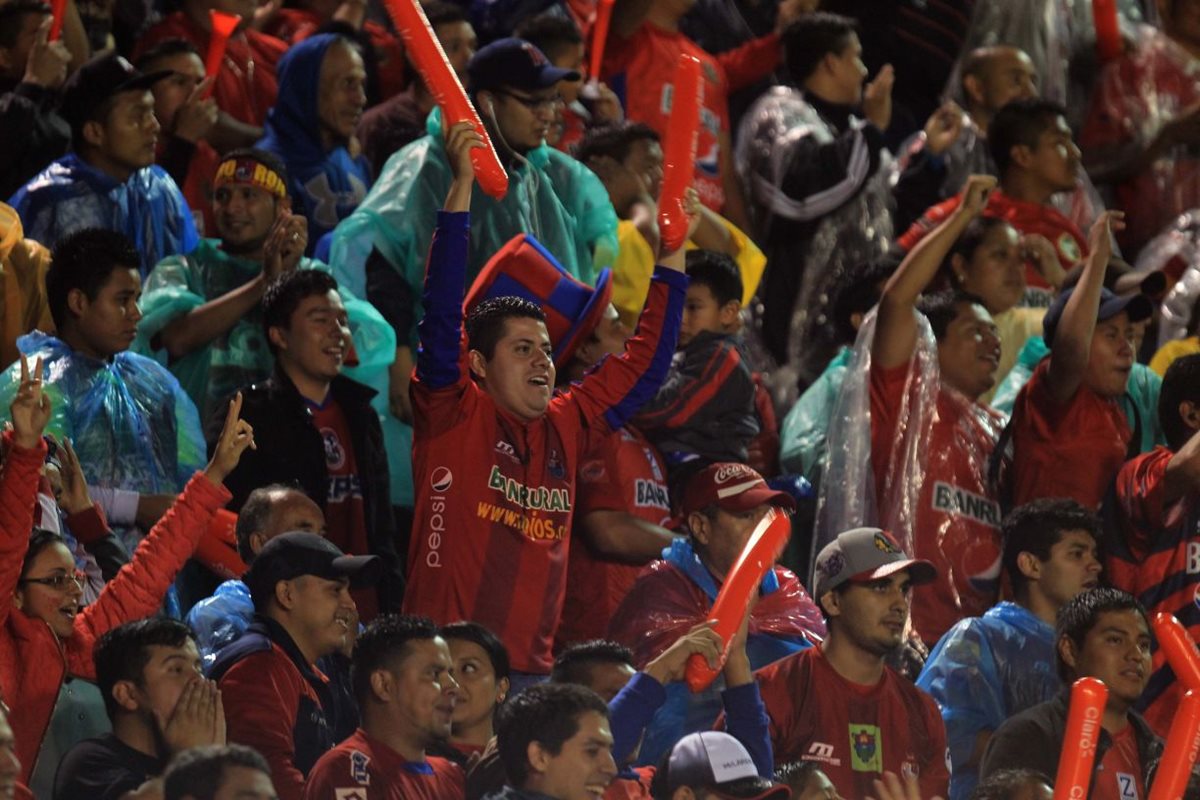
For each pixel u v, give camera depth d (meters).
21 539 19.23
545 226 26.56
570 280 23.86
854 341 28.81
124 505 22.84
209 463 21.64
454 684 19.34
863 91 36.50
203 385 25.20
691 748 19.22
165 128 29.48
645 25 33.47
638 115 33.16
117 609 20.44
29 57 28.09
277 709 19.52
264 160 26.42
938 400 26.41
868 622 21.56
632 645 22.80
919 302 27.03
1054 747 21.78
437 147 26.48
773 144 32.25
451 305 21.19
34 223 26.36
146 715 18.89
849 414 26.22
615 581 24.25
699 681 19.75
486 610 21.50
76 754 18.80
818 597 21.91
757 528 20.56
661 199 22.30
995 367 26.86
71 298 23.09
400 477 25.72
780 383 30.53
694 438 25.03
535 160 26.77
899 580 21.70
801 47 33.09
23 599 19.67
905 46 36.44
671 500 24.83
